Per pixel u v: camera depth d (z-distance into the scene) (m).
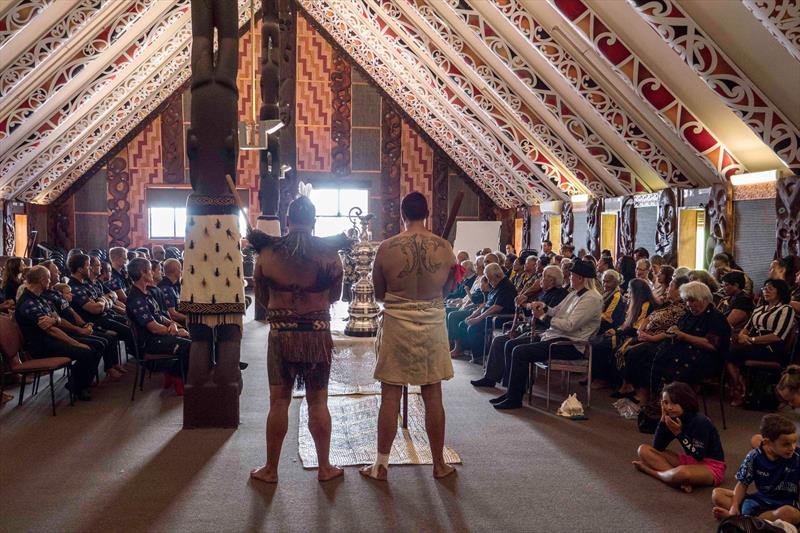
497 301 7.08
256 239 3.69
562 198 13.58
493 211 18.25
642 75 7.34
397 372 3.76
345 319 9.38
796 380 3.32
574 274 5.56
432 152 18.00
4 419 5.04
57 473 3.93
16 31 7.02
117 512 3.39
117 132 16.31
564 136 10.84
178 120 17.00
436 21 10.16
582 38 7.43
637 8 6.20
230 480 3.82
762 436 3.11
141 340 5.68
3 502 3.51
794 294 5.86
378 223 17.97
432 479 3.88
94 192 16.94
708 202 8.27
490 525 3.28
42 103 9.76
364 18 12.23
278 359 3.71
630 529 3.25
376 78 17.11
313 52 17.52
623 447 4.50
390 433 3.82
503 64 9.54
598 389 6.23
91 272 7.29
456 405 5.56
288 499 3.56
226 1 4.89
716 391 6.09
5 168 11.81
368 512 3.41
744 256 7.75
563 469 4.07
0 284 6.79
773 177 7.16
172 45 13.03
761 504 3.10
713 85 6.44
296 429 4.79
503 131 12.12
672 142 8.41
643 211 10.13
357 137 17.77
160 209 17.22
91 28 9.25
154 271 7.78
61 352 5.39
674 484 3.78
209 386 4.84
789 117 6.41
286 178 14.40
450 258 3.86
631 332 5.93
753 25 5.64
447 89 12.83
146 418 5.09
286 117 9.54
